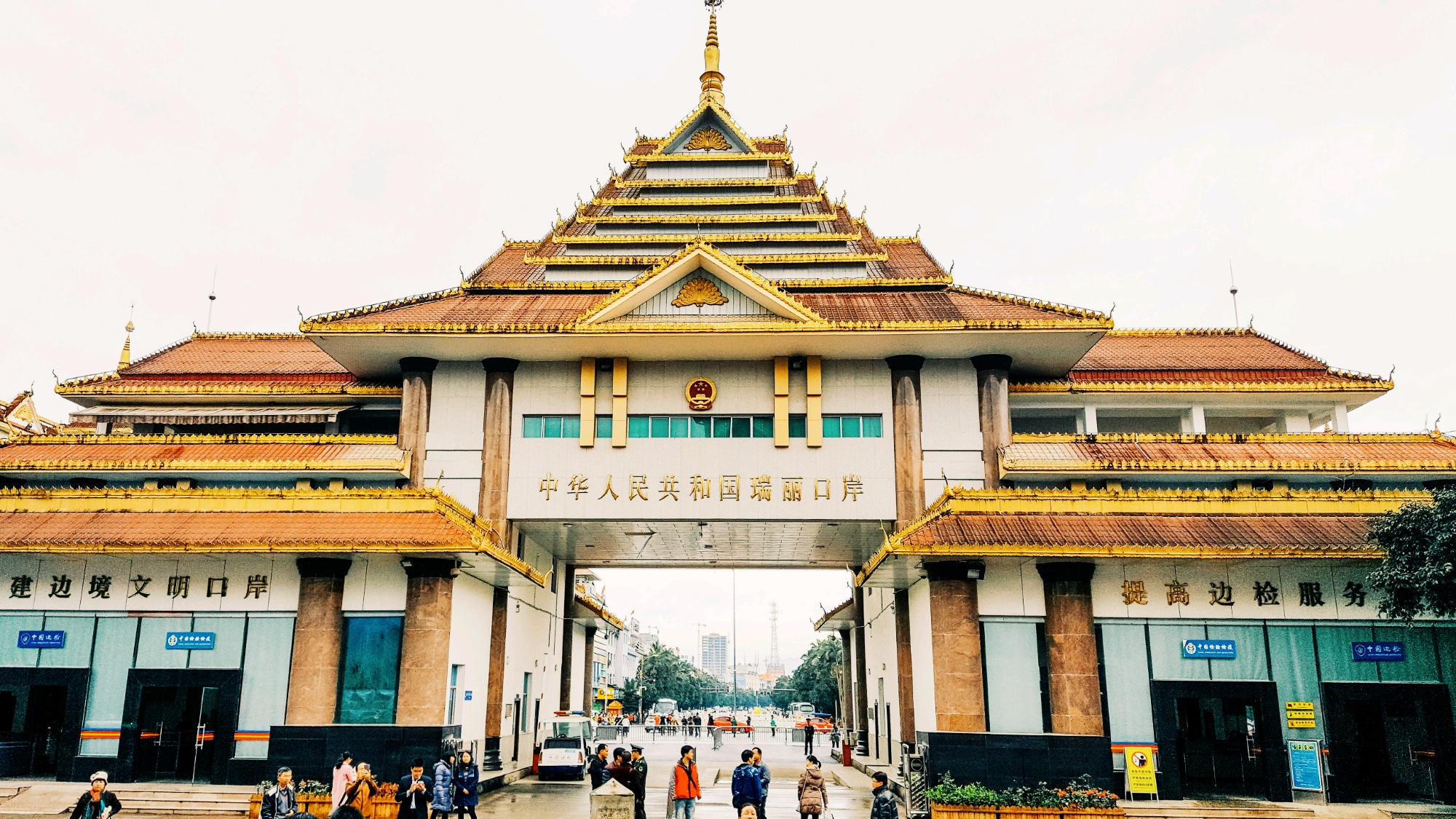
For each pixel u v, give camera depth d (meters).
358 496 29.38
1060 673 26.44
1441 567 23.45
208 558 28.98
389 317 35.34
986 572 27.70
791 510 34.28
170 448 34.84
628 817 17.53
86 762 27.61
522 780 35.09
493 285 39.00
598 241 43.12
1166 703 26.33
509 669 35.69
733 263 34.72
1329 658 26.69
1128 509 28.41
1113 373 38.28
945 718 26.61
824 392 35.47
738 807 18.88
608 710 73.44
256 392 38.25
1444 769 25.80
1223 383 37.38
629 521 35.09
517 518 34.69
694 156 50.16
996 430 34.50
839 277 41.19
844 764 42.97
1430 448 33.56
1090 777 24.38
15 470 33.41
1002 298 36.56
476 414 35.62
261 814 16.31
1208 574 27.30
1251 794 26.86
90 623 28.69
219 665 28.19
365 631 28.20
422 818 17.55
